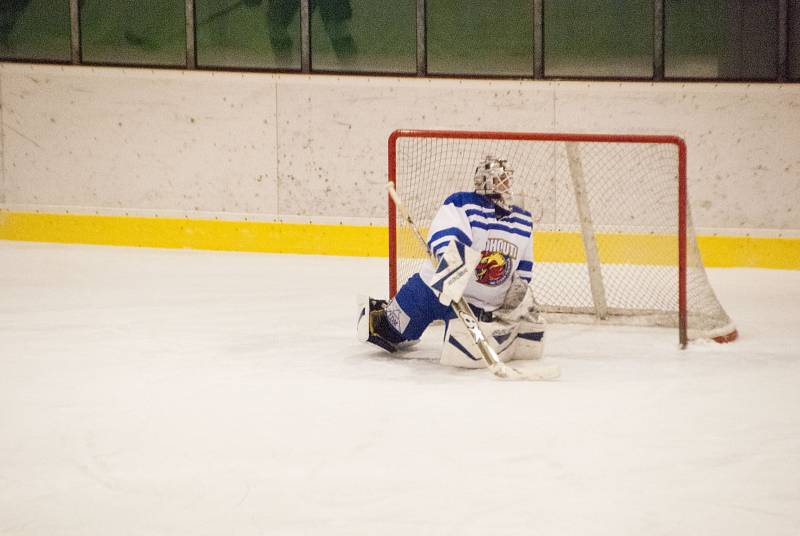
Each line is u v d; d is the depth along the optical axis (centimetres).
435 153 2416
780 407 1207
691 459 1011
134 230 2572
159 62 2600
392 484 935
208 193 2553
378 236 2489
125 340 1548
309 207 2530
